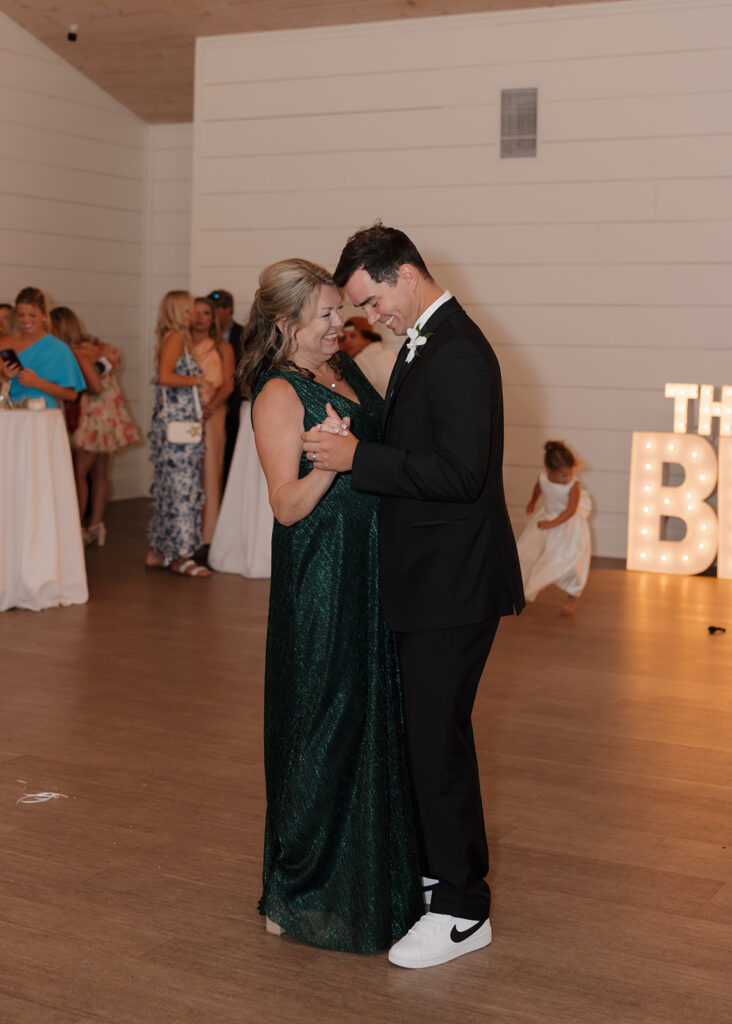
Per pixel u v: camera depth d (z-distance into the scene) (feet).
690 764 11.55
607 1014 7.00
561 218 23.76
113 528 26.66
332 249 25.96
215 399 22.54
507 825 9.96
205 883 8.77
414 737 7.48
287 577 7.73
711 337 22.95
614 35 22.98
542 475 18.25
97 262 30.45
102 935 7.93
